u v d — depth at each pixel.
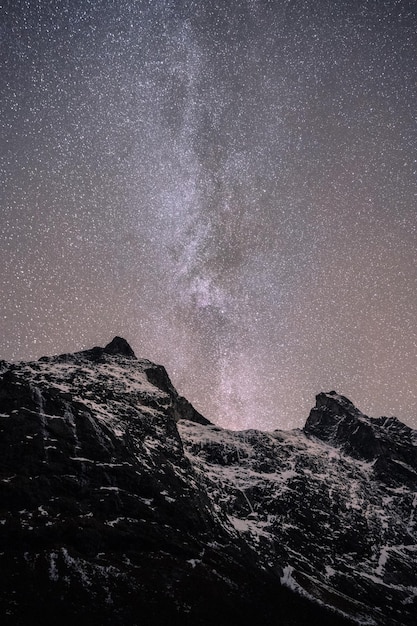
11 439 189.62
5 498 172.62
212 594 166.00
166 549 177.50
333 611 183.12
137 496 190.38
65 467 186.62
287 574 195.50
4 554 156.25
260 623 162.88
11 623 137.62
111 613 148.12
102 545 169.25
